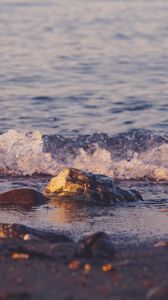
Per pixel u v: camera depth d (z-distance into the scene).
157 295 11.45
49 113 32.69
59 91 37.69
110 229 17.75
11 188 22.72
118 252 15.00
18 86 38.91
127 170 25.02
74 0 94.62
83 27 65.88
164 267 13.56
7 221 18.52
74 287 12.04
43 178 24.30
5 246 14.85
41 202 20.41
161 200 21.27
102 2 92.25
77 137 27.72
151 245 15.84
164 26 66.81
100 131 29.25
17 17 74.00
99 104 34.72
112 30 63.81
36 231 16.12
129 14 78.19
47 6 86.38
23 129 29.67
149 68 44.97
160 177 24.53
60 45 54.19
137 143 27.31
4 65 45.22
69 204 20.34
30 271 13.02
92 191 20.84
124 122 31.17
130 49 52.59
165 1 94.44
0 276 12.71
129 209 20.05
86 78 41.50
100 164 25.59
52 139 27.19
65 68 44.66
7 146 25.83
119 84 39.84
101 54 50.28
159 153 26.38
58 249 14.69
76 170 21.45
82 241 14.91
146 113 33.00
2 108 33.56
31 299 11.41
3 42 55.38
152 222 18.55
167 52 51.16
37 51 51.06
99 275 12.80
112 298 11.47
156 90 38.19
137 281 12.45
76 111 33.25
